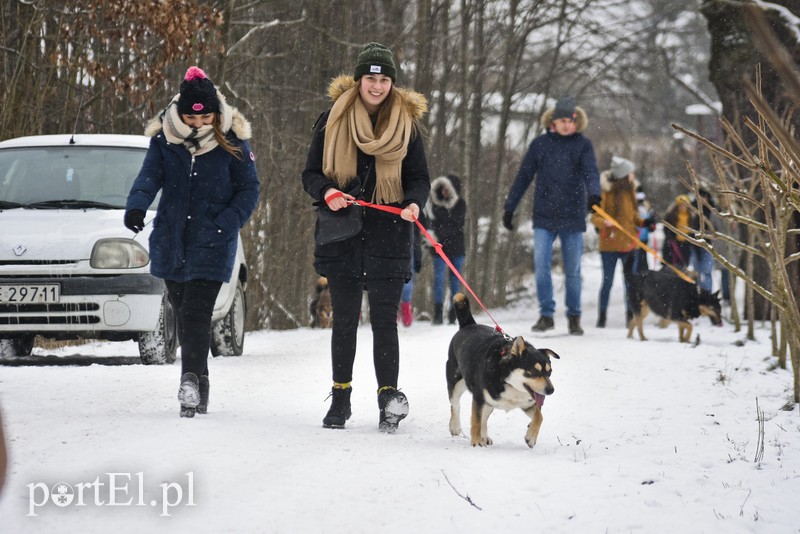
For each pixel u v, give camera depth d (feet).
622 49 139.74
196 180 29.86
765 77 50.75
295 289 97.55
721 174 29.48
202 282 29.60
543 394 25.76
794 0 50.44
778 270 29.25
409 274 29.40
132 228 28.96
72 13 62.08
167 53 59.82
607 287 75.41
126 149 45.68
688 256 73.31
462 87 116.16
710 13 54.90
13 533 17.17
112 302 39.60
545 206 58.29
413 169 29.68
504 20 127.44
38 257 39.65
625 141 172.96
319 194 28.78
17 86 62.28
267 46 99.55
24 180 44.11
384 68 28.40
